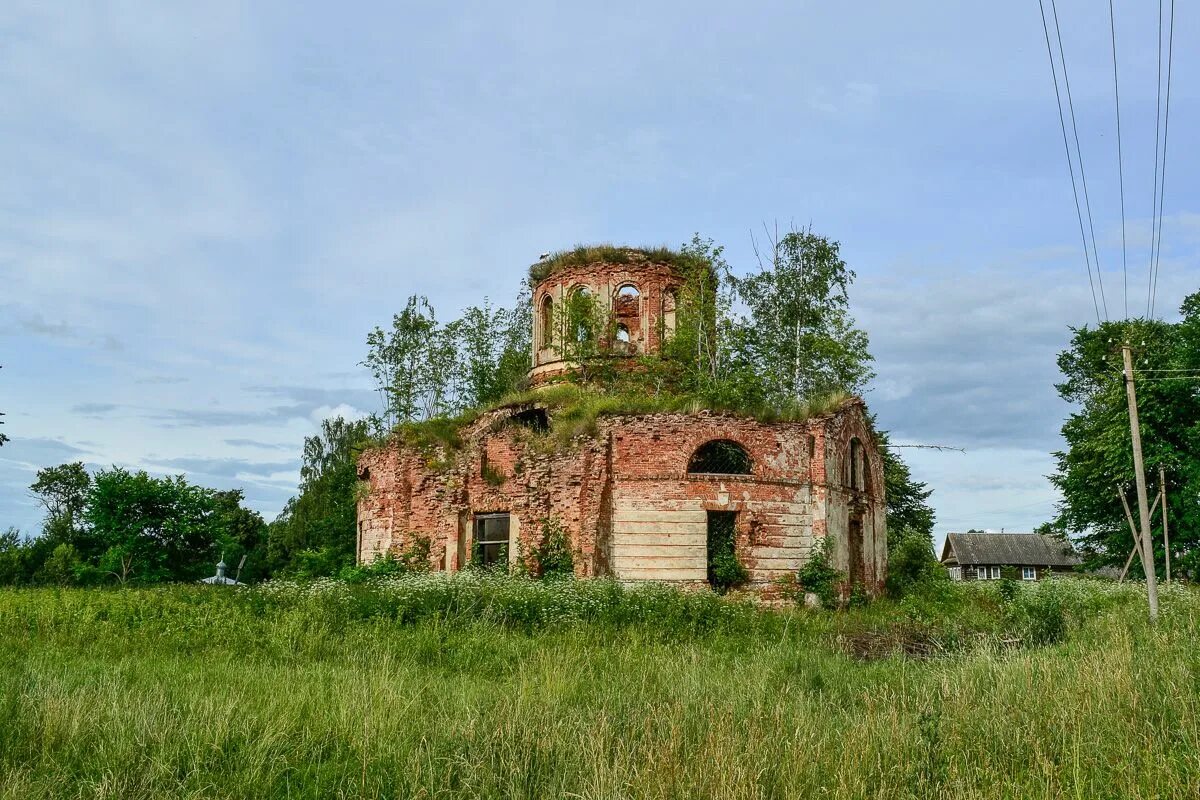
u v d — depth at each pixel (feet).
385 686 35.04
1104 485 131.75
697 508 87.66
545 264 122.31
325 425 228.63
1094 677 33.83
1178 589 97.96
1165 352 129.39
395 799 25.13
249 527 235.40
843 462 98.07
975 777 24.29
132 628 58.54
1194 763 24.47
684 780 24.18
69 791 24.68
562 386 103.30
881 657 56.80
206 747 28.22
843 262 134.21
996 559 250.78
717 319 116.88
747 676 41.04
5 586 135.23
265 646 51.70
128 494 146.61
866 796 23.82
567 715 31.45
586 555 85.92
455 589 67.51
